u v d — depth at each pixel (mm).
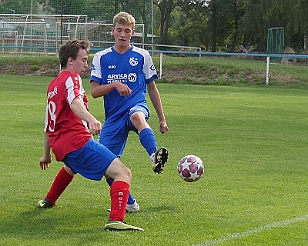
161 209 10961
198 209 10977
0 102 31984
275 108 31422
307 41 91812
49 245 8641
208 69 54500
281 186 13164
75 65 9859
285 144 19516
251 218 10320
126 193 9430
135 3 69938
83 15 66688
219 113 28547
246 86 50625
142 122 10688
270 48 80000
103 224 9828
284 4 88938
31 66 59938
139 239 8961
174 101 34375
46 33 69562
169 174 14375
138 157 16734
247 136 21172
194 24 134625
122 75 11281
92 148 9477
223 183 13422
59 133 9633
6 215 10391
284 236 9242
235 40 128500
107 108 11305
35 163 15562
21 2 76562
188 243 8797
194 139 20297
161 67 54000
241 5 125000
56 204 11250
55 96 9602
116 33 11289
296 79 51719
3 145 18328
